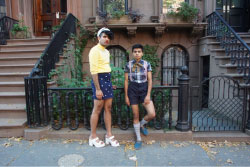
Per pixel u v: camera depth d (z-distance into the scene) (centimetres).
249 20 754
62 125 354
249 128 332
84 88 328
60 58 515
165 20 669
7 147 300
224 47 550
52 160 263
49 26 838
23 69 507
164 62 731
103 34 265
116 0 719
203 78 698
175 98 720
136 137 319
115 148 298
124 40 710
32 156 274
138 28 682
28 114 333
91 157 271
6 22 675
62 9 819
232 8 750
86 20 718
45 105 340
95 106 284
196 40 701
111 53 730
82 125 361
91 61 262
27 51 574
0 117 372
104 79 276
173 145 308
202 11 701
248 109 349
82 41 707
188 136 322
